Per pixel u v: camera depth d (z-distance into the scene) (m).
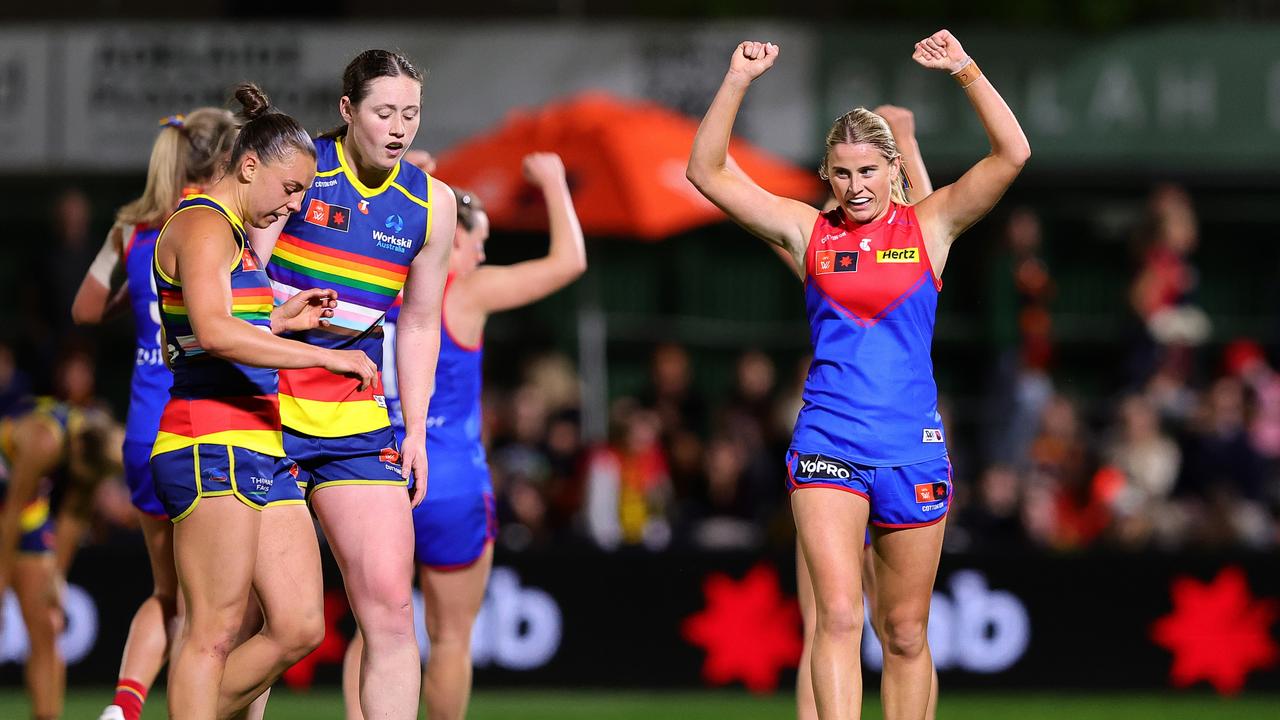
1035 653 32.22
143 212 19.62
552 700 30.64
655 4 46.88
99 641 30.69
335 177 17.62
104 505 33.38
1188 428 38.78
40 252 47.94
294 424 17.42
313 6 49.69
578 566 31.89
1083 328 48.53
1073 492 38.38
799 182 36.03
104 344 47.44
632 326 48.97
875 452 17.45
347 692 19.95
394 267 17.86
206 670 16.16
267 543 16.77
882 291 17.70
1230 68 45.19
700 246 49.31
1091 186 48.12
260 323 16.47
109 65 44.69
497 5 49.47
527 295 21.20
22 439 23.47
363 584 17.42
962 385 48.28
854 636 17.03
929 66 17.55
